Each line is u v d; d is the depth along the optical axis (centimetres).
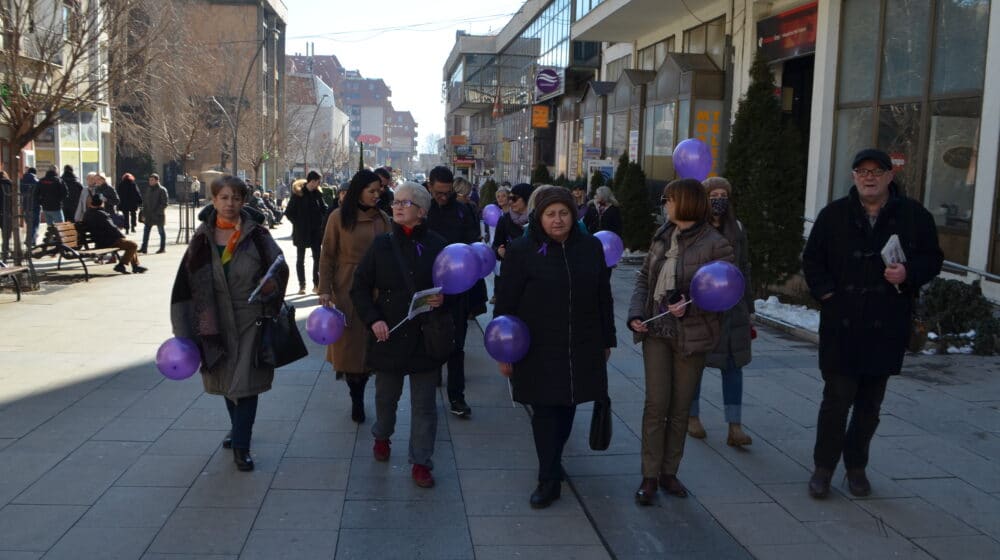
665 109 1905
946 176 1041
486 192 3300
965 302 855
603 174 2148
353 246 596
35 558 396
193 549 410
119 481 494
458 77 6938
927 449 566
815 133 1323
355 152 9669
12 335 906
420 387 499
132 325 979
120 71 1392
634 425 628
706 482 512
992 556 415
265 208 2978
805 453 564
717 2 1838
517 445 580
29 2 1241
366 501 475
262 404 663
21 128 1265
